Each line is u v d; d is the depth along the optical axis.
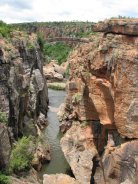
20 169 32.56
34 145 38.56
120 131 28.75
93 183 33.03
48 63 120.75
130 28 27.94
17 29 59.50
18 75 39.91
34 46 56.44
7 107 34.72
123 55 27.66
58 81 102.31
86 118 37.06
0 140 29.06
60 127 51.31
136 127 27.78
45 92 64.94
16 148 34.34
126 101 27.92
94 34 38.31
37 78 57.19
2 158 29.44
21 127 40.69
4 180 28.05
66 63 115.00
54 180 32.03
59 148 44.59
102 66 30.48
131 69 27.41
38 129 48.16
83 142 35.75
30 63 51.88
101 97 31.64
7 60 36.22
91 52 32.84
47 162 39.59
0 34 43.34
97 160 33.66
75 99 40.84
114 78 28.67
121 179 28.19
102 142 33.72
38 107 56.12
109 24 29.72
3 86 34.75
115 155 28.92
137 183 26.14
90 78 32.50
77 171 33.97
